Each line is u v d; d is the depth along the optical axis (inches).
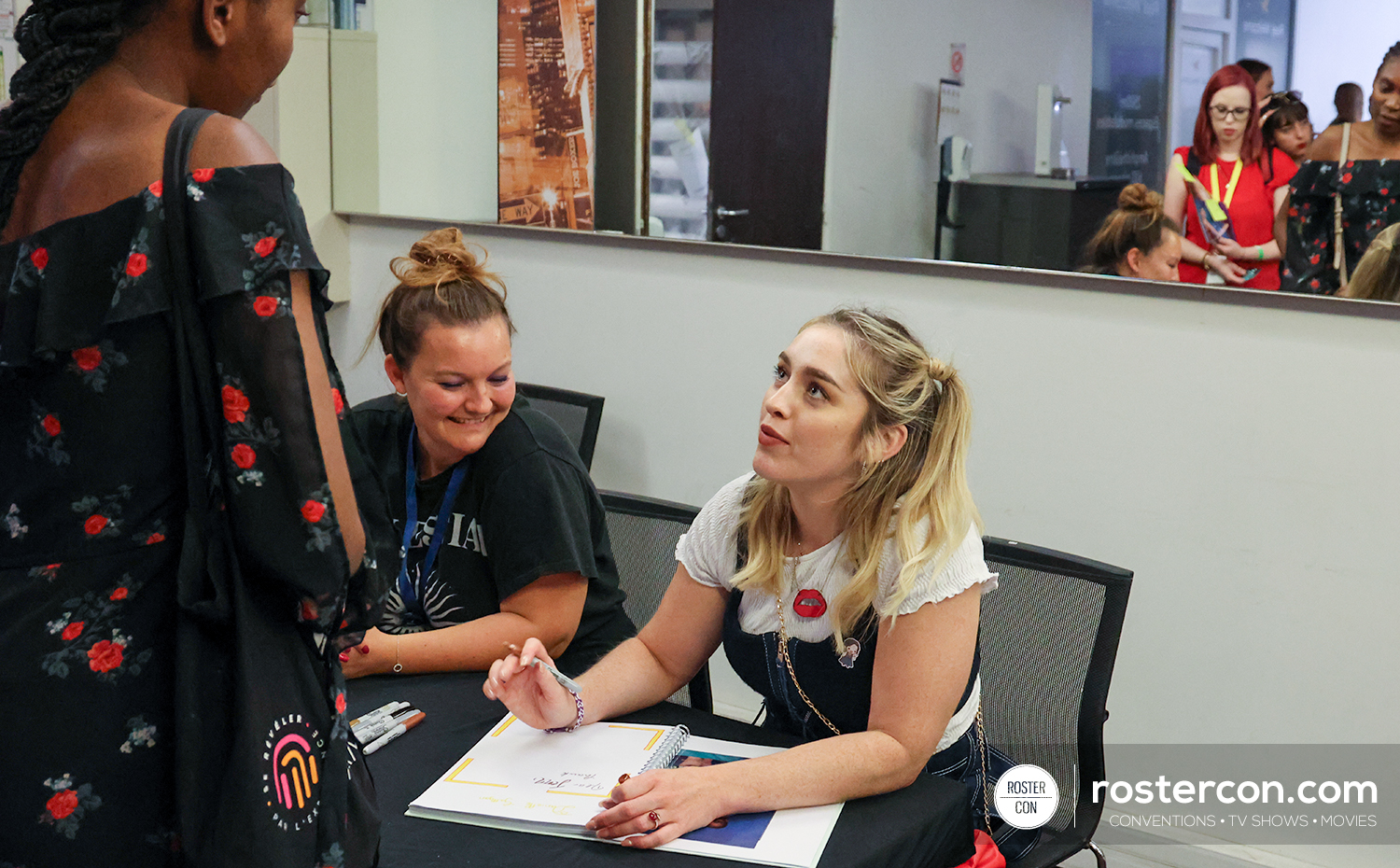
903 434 51.6
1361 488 83.4
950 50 105.7
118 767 31.4
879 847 43.9
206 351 31.0
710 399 111.0
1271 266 90.2
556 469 63.5
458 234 63.0
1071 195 98.0
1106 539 94.2
